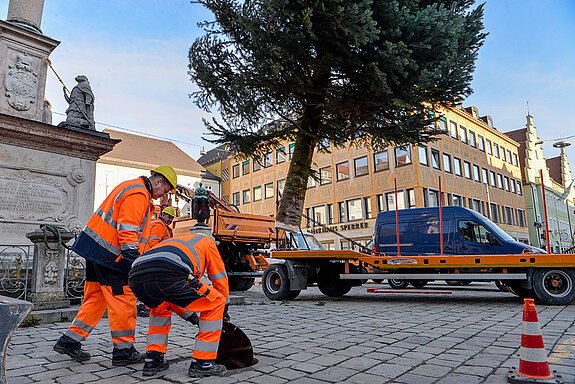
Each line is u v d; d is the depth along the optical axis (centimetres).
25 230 748
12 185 743
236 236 1198
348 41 1155
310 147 1479
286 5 1143
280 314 674
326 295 1052
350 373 314
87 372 328
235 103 1402
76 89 865
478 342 425
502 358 355
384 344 420
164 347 327
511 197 3928
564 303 746
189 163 4341
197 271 321
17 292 632
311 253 915
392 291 918
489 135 3725
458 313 664
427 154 2839
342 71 1259
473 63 1162
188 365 346
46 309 593
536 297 792
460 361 347
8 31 819
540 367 289
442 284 1470
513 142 4112
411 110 1282
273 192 3831
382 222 1276
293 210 1422
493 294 1046
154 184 389
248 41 1266
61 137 800
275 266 945
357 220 3006
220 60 1364
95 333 499
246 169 4194
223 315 343
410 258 874
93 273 369
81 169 838
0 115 723
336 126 1512
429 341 434
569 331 480
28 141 770
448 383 287
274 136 1523
